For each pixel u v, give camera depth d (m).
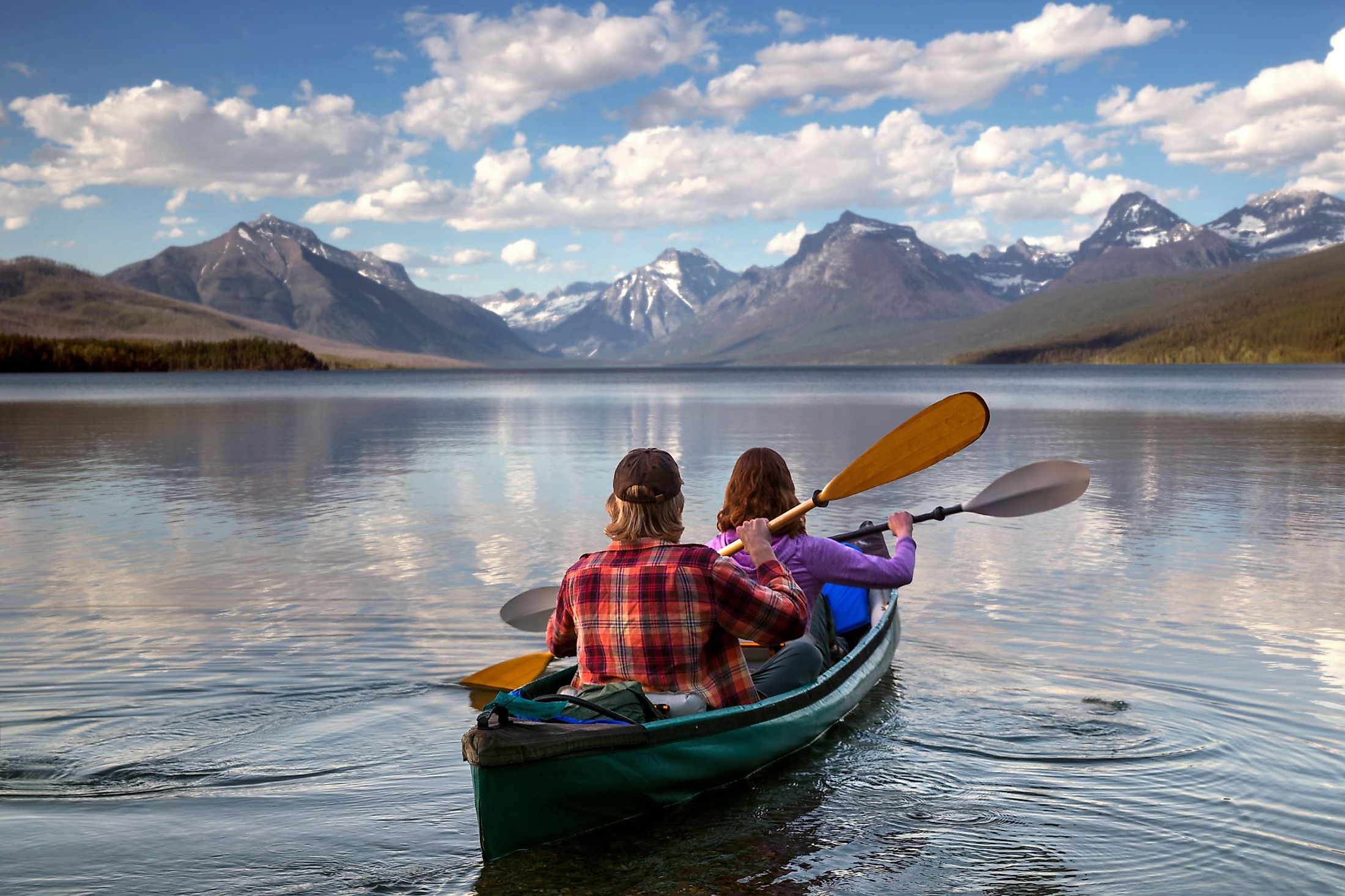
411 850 4.12
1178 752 5.11
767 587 4.36
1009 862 3.99
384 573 9.51
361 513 13.21
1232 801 4.53
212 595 8.62
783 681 5.25
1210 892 3.74
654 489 4.31
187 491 15.42
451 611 8.05
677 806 4.46
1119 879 3.86
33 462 20.28
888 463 5.75
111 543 11.12
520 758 3.92
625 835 4.22
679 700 4.36
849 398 58.09
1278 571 9.46
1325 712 5.66
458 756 5.12
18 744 5.26
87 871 3.95
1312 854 4.03
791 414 39.12
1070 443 23.52
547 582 9.15
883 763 4.98
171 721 5.59
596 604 4.38
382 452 22.25
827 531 11.66
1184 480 16.27
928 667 6.54
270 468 19.05
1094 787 4.69
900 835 4.23
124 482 16.78
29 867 3.97
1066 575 9.37
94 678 6.35
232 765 4.99
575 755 4.05
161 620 7.79
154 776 4.86
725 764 4.58
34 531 11.91
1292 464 18.73
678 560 4.27
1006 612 7.98
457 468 18.83
